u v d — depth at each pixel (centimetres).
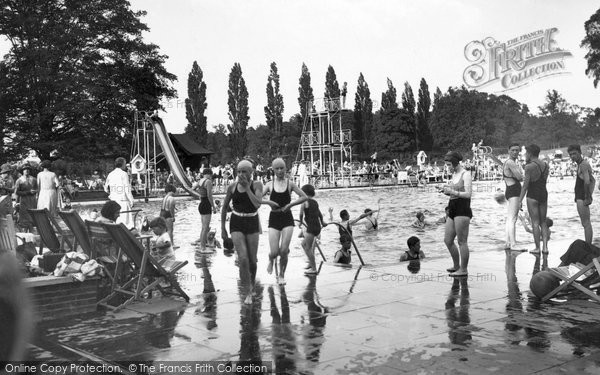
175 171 4034
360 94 9125
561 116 11125
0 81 4397
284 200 784
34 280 642
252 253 709
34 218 839
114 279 690
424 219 1977
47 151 4591
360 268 942
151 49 5319
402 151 9819
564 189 3731
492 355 461
